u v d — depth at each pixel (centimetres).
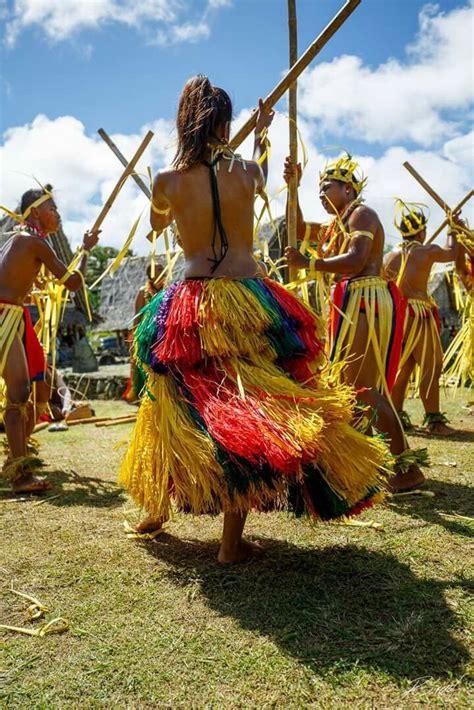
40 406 417
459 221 502
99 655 182
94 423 604
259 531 276
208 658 178
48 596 221
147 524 275
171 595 219
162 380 234
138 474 249
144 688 166
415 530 273
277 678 168
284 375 229
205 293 227
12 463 356
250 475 208
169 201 242
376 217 327
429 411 505
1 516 313
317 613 202
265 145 292
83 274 380
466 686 163
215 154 238
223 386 222
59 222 387
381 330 336
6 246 370
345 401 230
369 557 245
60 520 304
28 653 184
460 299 559
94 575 237
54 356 417
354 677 168
